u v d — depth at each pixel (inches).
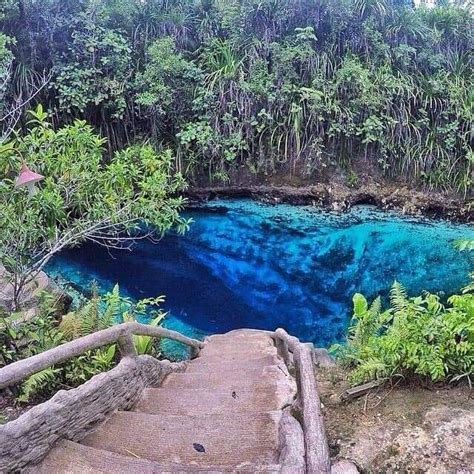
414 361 104.8
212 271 284.4
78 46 310.8
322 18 352.8
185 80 337.7
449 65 364.5
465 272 269.6
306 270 287.0
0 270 166.7
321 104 338.3
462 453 84.0
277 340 147.9
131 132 347.3
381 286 264.4
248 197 369.1
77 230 160.1
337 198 357.4
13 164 131.7
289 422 79.7
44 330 137.2
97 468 66.3
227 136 345.7
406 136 353.7
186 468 65.7
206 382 119.1
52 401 71.6
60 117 320.8
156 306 243.9
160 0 352.5
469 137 349.1
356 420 99.8
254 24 351.3
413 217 349.1
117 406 90.7
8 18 289.9
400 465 84.0
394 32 357.1
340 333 223.5
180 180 181.2
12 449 63.2
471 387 103.3
